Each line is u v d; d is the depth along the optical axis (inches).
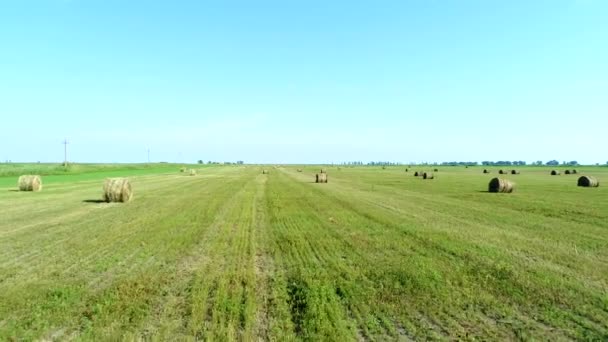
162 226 670.5
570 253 480.4
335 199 1115.3
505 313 301.7
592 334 265.4
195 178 2322.8
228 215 800.9
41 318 289.3
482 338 260.5
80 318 289.4
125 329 270.2
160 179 2204.7
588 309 307.9
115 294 338.3
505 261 442.3
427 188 1560.0
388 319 290.4
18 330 268.8
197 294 337.4
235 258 461.4
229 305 310.8
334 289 351.9
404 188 1557.6
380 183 1884.8
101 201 1049.5
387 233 609.3
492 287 357.1
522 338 260.1
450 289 352.5
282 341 253.8
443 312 303.6
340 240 558.6
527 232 617.3
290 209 895.7
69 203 1003.9
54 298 329.7
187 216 785.6
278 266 428.8
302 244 532.7
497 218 762.8
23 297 331.9
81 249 503.8
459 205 976.9
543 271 402.9
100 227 659.4
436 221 725.9
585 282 371.2
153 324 278.2
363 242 544.1
